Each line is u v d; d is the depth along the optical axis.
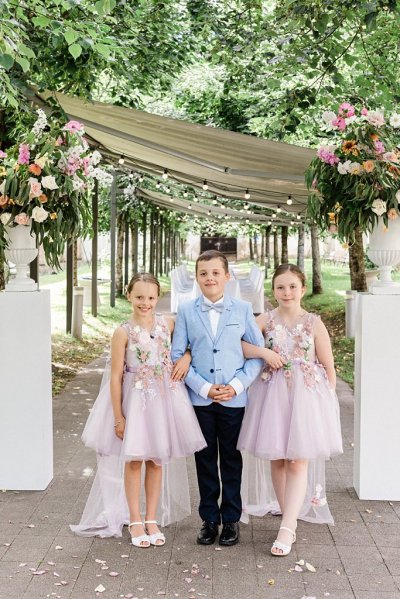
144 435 4.16
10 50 5.17
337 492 5.25
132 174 16.72
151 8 10.67
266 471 4.84
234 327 4.31
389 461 5.05
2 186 4.93
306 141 13.92
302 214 14.55
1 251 5.18
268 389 4.33
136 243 26.09
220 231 38.38
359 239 12.24
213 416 4.34
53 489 5.25
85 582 3.82
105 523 4.50
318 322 4.38
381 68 9.81
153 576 3.89
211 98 16.52
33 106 8.00
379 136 4.85
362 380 5.03
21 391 5.15
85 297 18.91
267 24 9.73
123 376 4.31
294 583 3.81
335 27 8.70
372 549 4.25
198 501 5.06
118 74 10.27
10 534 4.43
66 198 5.04
